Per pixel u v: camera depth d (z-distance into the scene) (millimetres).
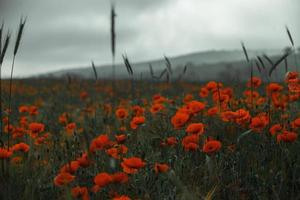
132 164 1665
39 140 2299
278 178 1818
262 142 2070
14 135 2439
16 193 1756
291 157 1920
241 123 2143
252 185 1812
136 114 2750
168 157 2016
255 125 1987
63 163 2025
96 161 1924
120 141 1952
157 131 2365
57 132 2826
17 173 1896
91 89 7637
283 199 1733
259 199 1712
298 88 2410
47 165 2016
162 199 1719
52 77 12031
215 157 1927
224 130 2217
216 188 1746
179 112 2082
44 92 7230
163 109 2793
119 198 1550
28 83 9508
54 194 1776
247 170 1891
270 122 2189
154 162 1954
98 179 1608
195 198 1583
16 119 3537
